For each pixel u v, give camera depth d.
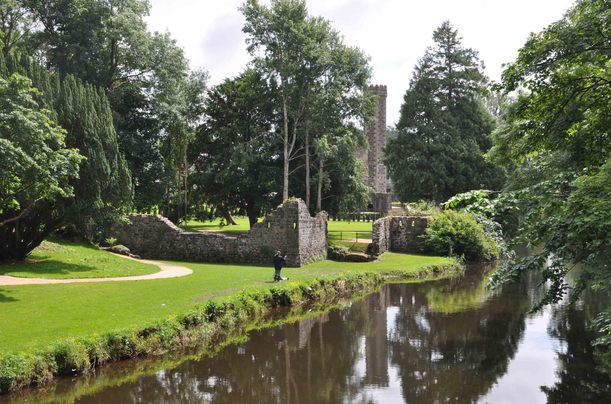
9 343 12.15
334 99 40.97
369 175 69.69
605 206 9.31
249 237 29.69
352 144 42.16
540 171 23.14
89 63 36.56
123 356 13.40
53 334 12.98
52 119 21.05
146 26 40.34
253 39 39.50
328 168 44.19
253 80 40.62
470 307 22.03
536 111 12.22
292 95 40.53
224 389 12.45
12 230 22.91
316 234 32.56
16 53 21.36
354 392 12.36
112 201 24.17
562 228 10.24
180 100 40.38
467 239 38.12
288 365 14.34
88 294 17.70
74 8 36.66
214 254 30.16
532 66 11.08
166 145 43.94
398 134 52.50
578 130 12.45
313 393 12.28
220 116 44.78
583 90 11.52
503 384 12.90
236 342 16.42
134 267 24.83
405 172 49.06
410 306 22.28
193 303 17.12
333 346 16.23
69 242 28.61
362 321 19.55
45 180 17.48
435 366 14.31
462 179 47.88
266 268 27.34
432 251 39.34
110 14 37.88
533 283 28.55
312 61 39.53
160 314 15.41
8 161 14.98
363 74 42.25
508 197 11.95
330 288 23.81
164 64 38.91
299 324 18.97
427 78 51.25
